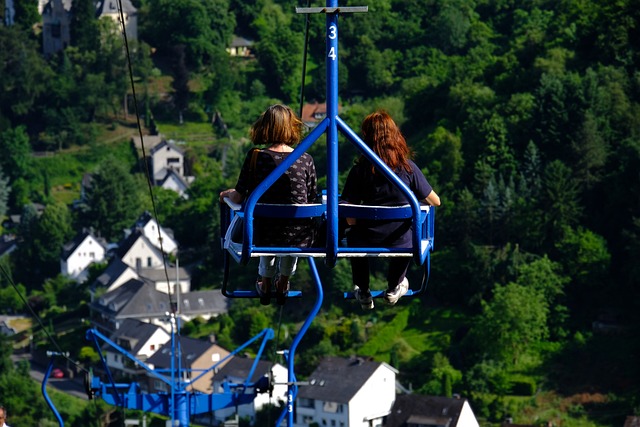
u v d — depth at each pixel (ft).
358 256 135.54
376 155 132.77
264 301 154.81
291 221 143.23
